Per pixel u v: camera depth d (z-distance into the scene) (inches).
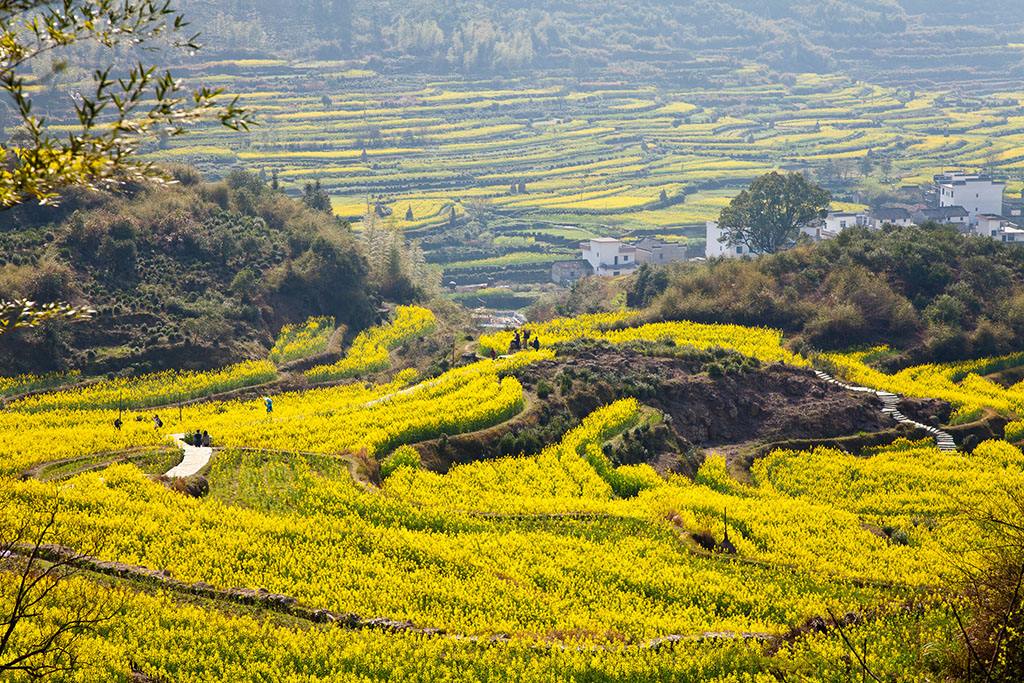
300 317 5255.9
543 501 2812.5
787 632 2036.2
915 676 1648.6
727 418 3759.8
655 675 1785.2
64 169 775.7
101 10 826.2
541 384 3656.5
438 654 1804.9
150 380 4249.5
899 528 2856.8
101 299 4611.2
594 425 3474.4
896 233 5487.2
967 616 1850.4
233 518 2385.6
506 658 1823.3
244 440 3184.1
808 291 5022.1
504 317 7022.6
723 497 2989.7
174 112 775.7
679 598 2219.5
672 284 5378.9
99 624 1713.8
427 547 2326.5
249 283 5083.7
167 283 4933.6
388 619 1941.4
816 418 3774.6
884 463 3422.7
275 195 6269.7
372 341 5167.3
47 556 2001.7
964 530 2770.7
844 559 2546.8
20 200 794.2
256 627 1819.6
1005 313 4749.0
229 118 789.2
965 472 3314.5
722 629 2041.1
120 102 770.2
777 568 2459.4
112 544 2108.8
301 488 2736.2
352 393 4343.0
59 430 3196.4
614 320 5093.5
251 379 4367.6
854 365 4303.6
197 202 5629.9
